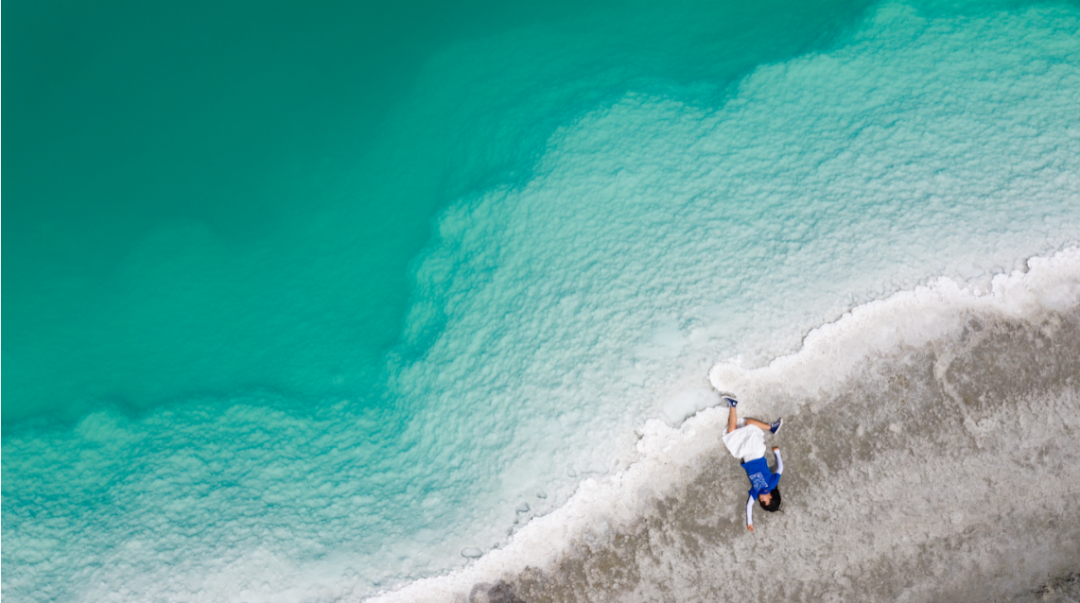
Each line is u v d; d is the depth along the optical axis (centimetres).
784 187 780
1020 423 665
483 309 817
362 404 844
